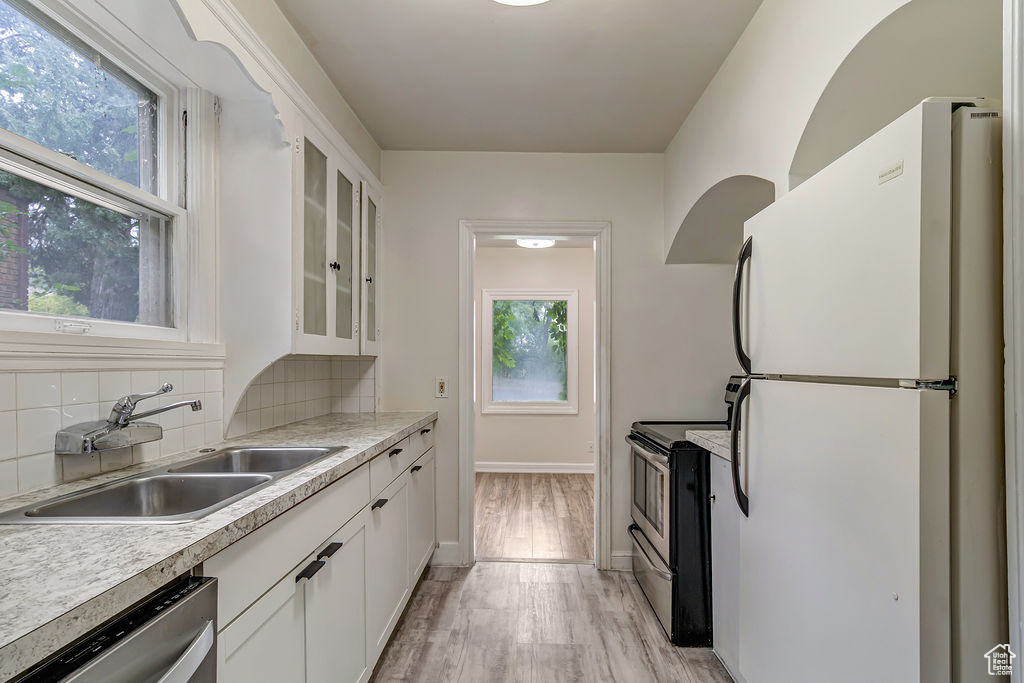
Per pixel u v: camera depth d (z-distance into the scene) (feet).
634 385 9.75
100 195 4.78
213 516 3.25
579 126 8.83
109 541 2.85
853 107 4.70
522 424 17.98
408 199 9.84
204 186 5.93
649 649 6.86
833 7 4.41
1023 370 2.41
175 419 5.37
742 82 6.34
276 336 6.07
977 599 2.59
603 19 6.05
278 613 3.79
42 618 2.03
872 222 2.95
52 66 4.35
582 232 9.84
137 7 4.34
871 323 2.96
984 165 2.58
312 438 6.33
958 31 3.90
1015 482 2.44
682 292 9.78
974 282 2.58
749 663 4.63
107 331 4.82
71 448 4.02
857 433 3.09
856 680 3.10
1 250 3.92
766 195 7.72
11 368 3.75
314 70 6.88
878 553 2.90
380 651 6.18
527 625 7.47
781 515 4.02
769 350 4.23
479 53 6.75
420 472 8.45
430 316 9.80
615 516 9.63
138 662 2.43
